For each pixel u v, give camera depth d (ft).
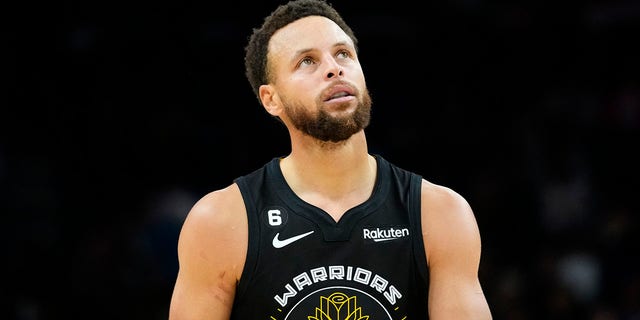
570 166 107.96
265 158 106.22
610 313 89.61
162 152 105.29
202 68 108.78
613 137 110.32
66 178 104.01
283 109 37.06
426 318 36.37
